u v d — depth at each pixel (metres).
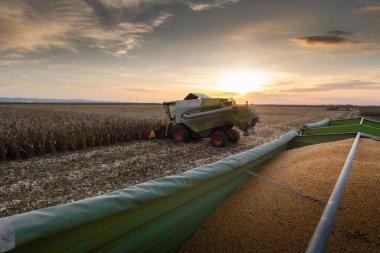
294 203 2.50
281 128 18.92
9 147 8.66
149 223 1.74
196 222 2.24
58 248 1.29
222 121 10.26
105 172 6.68
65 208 1.37
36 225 1.21
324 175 2.97
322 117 33.97
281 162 3.99
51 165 7.46
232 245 2.06
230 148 10.30
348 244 1.87
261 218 2.33
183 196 2.04
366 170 2.90
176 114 11.36
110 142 11.49
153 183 1.88
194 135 11.37
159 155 8.81
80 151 9.70
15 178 6.20
